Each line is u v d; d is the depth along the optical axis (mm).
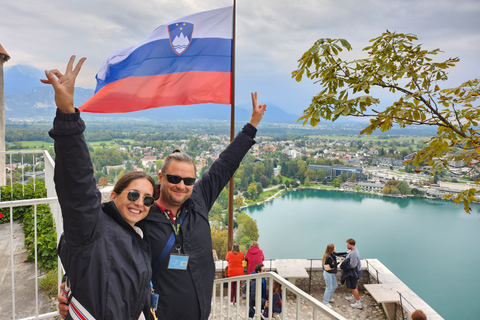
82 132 1289
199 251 1821
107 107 7148
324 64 3781
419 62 3729
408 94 3379
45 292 3740
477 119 3299
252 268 7117
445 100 3357
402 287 7125
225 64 7309
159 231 1746
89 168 1315
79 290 1294
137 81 7211
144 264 1449
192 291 1767
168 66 7234
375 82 3625
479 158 3105
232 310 6633
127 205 1499
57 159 1293
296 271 7664
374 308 7508
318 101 3531
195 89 7320
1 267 4297
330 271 7457
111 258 1337
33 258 4430
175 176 1762
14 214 6141
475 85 3340
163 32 7234
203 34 7266
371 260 8484
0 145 12320
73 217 1301
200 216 1915
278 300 5473
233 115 7422
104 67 7219
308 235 42000
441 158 3342
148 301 1485
